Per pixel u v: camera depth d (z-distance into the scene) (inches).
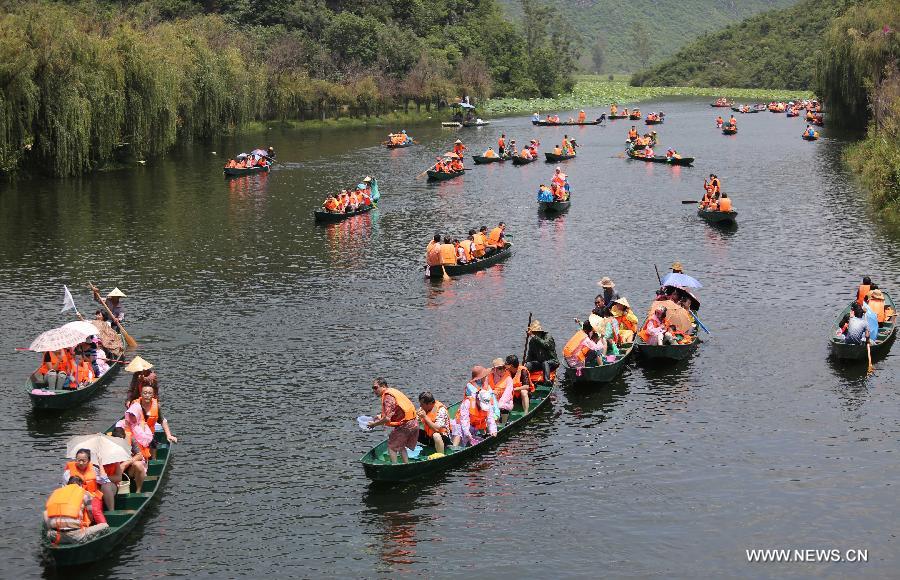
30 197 2797.7
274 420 1127.6
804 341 1386.6
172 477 986.7
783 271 1795.0
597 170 3435.0
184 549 852.6
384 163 3745.1
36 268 1898.4
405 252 2038.6
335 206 2442.2
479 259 1887.3
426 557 840.3
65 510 796.0
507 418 1103.0
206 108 4352.9
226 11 7224.4
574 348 1203.9
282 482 976.3
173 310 1590.8
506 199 2778.1
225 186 3068.4
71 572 815.1
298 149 4320.9
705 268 1835.6
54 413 1155.9
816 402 1163.3
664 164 3555.6
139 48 3435.0
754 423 1105.4
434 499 942.4
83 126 3097.9
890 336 1360.7
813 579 800.9
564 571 817.5
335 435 1085.1
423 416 1002.1
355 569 823.1
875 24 4232.3
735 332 1434.5
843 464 1000.2
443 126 5698.8
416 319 1528.1
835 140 4239.7
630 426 1104.2
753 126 5270.7
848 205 2495.1
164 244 2127.2
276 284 1766.7
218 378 1264.8
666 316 1348.4
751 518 898.7
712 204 2368.4
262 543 863.7
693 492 948.0
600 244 2090.3
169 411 1155.3
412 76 6688.0
